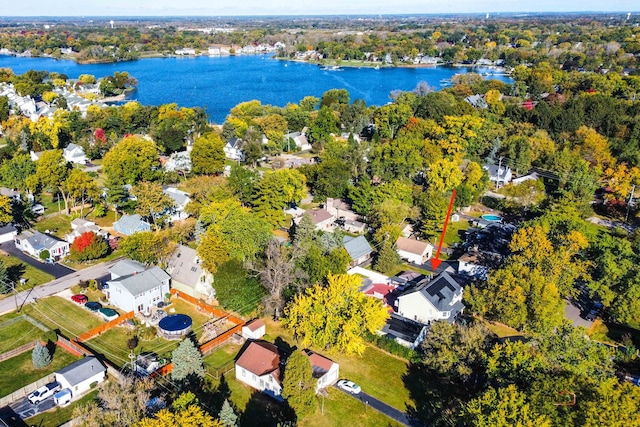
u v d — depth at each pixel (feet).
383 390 186.70
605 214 371.97
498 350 170.71
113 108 592.19
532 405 141.49
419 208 325.62
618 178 374.22
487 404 143.74
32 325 220.64
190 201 338.95
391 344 208.03
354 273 273.54
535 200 354.13
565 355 171.01
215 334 216.74
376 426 169.07
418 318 230.48
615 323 234.17
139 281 234.17
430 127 506.07
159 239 257.34
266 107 629.51
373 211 319.06
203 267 240.94
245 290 228.22
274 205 323.78
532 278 220.43
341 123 609.01
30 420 166.09
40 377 187.01
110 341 209.97
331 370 187.42
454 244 316.19
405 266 288.10
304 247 254.27
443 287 236.43
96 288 253.24
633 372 196.24
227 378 191.11
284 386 168.14
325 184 367.04
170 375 186.60
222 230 250.57
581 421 136.15
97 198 346.74
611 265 235.20
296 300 206.08
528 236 251.60
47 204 364.58
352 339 192.75
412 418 172.96
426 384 189.98
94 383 184.44
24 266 276.62
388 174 385.29
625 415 133.59
